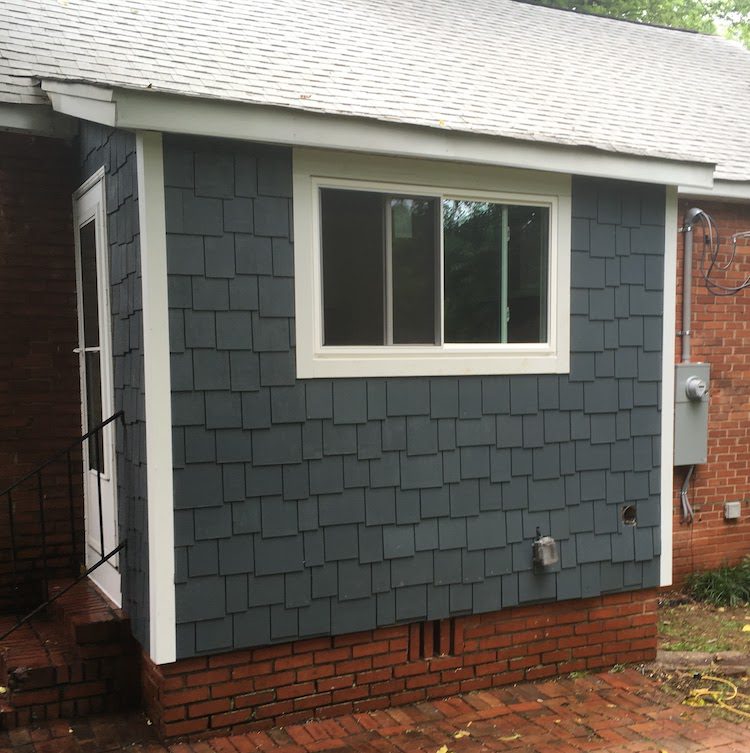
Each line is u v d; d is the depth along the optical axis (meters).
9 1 4.97
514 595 4.43
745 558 6.48
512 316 4.46
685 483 6.32
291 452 3.87
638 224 4.71
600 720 4.06
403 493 4.13
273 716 3.91
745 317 6.52
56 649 4.11
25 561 4.90
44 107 4.34
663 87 7.15
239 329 3.74
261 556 3.81
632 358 4.73
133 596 3.93
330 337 3.99
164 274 3.57
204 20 5.41
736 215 6.42
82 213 4.74
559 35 7.84
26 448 4.89
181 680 3.70
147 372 3.56
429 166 4.14
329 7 6.54
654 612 4.89
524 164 4.21
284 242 3.82
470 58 6.15
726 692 4.44
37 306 4.91
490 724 4.00
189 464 3.65
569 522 4.57
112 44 4.62
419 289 4.19
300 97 4.18
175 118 3.45
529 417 4.45
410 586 4.16
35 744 3.66
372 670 4.14
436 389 4.20
